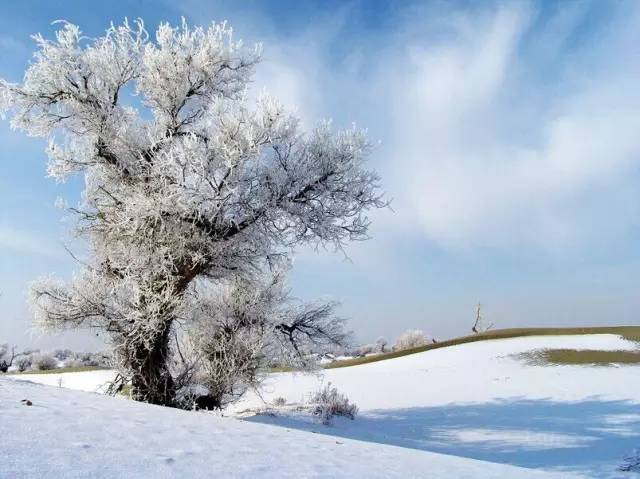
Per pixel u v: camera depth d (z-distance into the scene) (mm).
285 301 17594
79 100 15312
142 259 14547
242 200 14578
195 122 16891
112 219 15438
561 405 21969
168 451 4898
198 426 7023
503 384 27922
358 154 15430
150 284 14773
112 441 4965
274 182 14875
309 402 21078
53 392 8703
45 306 15016
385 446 8836
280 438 7129
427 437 16609
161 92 16000
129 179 15523
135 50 16219
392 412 21703
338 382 31016
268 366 17797
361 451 7133
